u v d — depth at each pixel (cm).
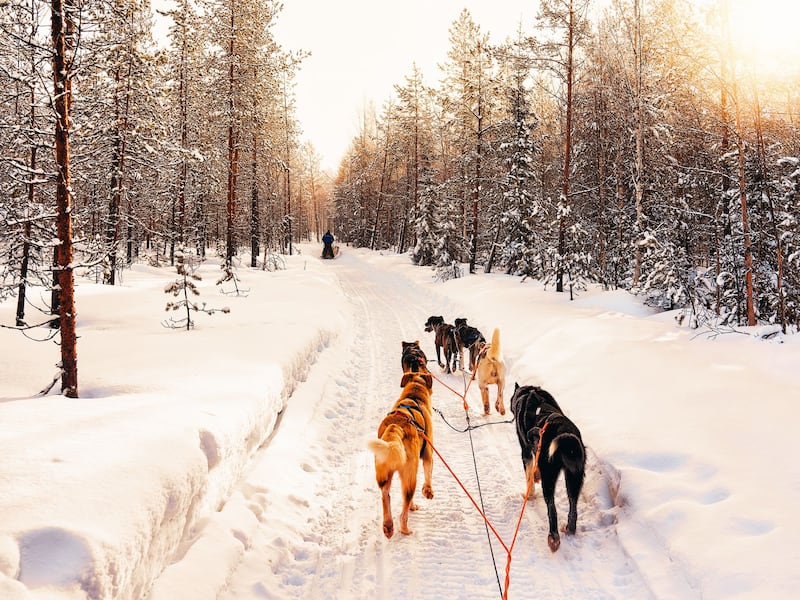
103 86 880
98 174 1602
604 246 2369
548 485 460
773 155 1354
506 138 2698
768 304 1383
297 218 6806
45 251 1132
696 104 1661
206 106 2659
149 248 3081
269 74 2641
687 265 1689
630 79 2012
